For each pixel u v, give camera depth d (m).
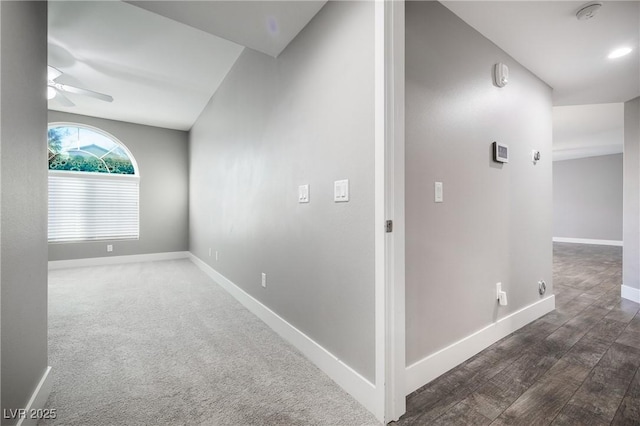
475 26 1.91
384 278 1.29
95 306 2.84
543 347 2.00
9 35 1.04
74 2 2.20
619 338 2.14
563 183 8.34
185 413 1.35
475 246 1.94
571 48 2.16
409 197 1.52
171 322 2.45
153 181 5.50
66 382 1.58
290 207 2.07
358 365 1.46
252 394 1.50
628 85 2.78
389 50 1.29
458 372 1.69
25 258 1.18
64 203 4.77
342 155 1.56
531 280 2.49
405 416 1.33
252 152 2.73
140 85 3.69
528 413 1.35
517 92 2.35
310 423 1.30
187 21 1.82
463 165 1.85
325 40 1.69
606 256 5.74
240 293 3.00
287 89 2.11
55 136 4.77
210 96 4.07
